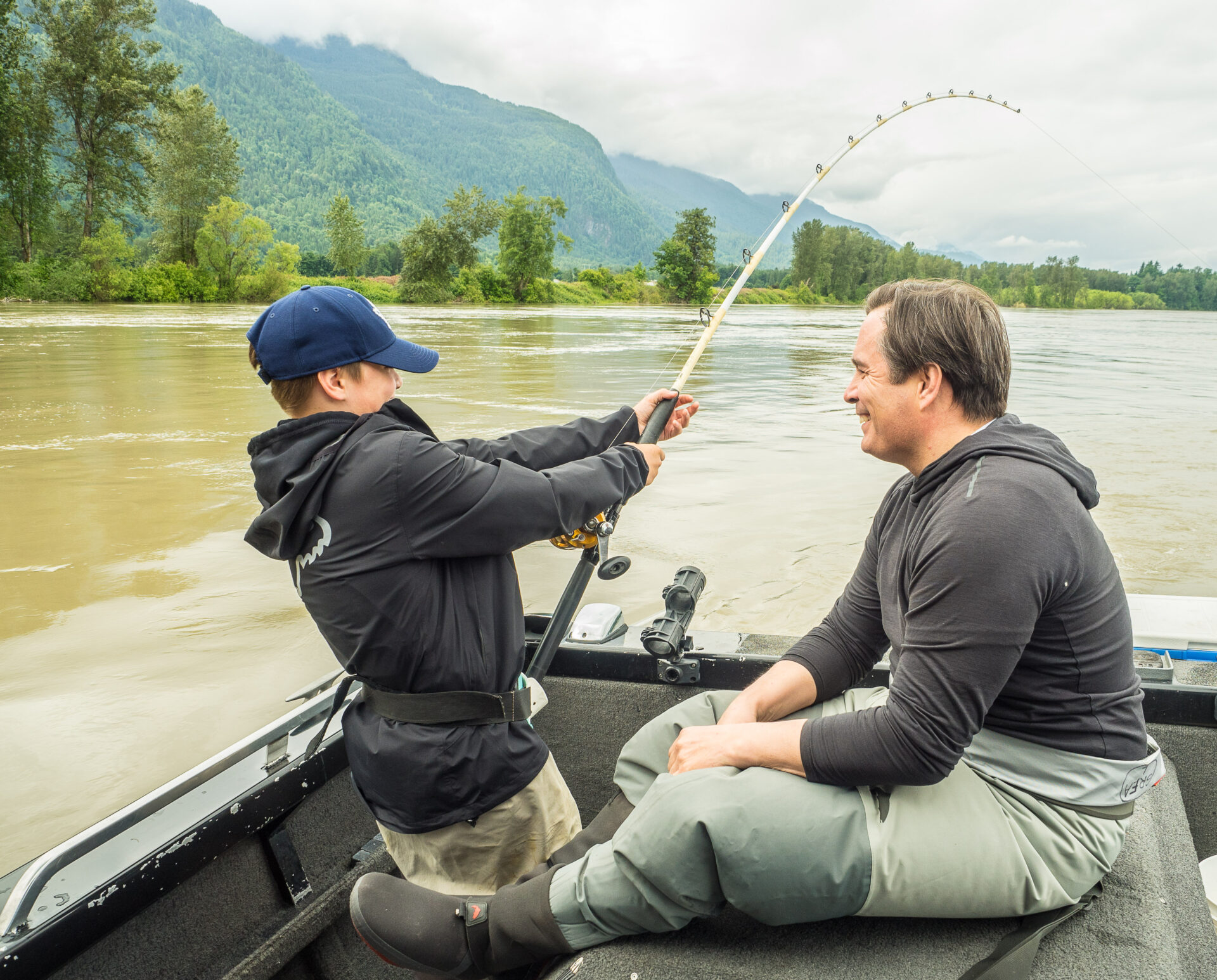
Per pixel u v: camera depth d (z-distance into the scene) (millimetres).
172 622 4254
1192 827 1574
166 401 12109
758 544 5180
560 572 4836
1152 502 6379
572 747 1853
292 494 1121
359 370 1188
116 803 2822
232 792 1253
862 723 1071
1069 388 14805
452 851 1248
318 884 1391
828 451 8242
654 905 1065
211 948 1225
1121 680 1094
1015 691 1091
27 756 3080
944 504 1078
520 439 1392
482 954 1134
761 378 15766
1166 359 22766
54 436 9375
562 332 31578
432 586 1151
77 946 1016
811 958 1067
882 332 1175
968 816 1079
